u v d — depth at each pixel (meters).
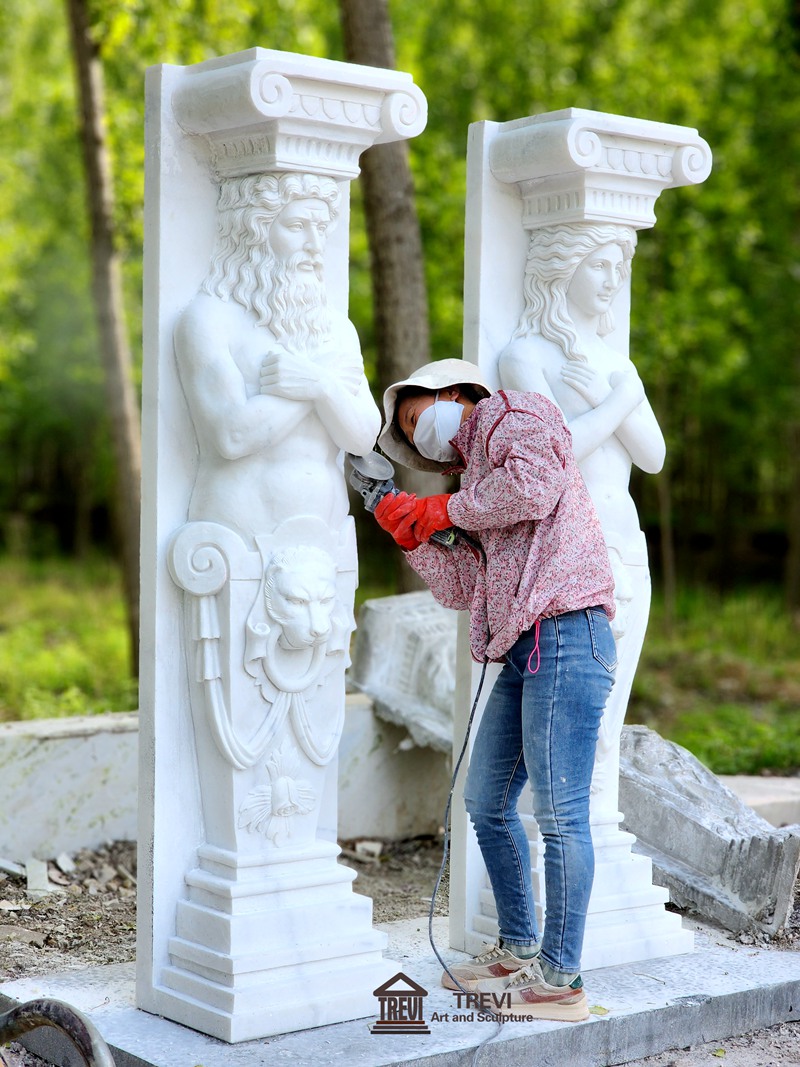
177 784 3.47
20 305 18.88
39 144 17.00
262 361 3.37
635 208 3.97
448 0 14.34
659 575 17.05
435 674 5.77
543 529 3.34
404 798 5.97
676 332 13.03
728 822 4.57
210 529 3.36
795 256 14.10
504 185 3.98
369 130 3.41
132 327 15.70
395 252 6.88
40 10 16.03
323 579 3.42
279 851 3.46
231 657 3.37
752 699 10.22
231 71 3.24
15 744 5.13
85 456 21.34
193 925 3.42
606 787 4.12
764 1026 3.79
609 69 13.56
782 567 17.41
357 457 3.56
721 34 14.12
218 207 3.45
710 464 17.48
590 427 3.88
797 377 14.55
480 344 3.95
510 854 3.58
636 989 3.73
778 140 13.64
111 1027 3.35
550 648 3.32
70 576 18.31
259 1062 3.12
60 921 4.53
